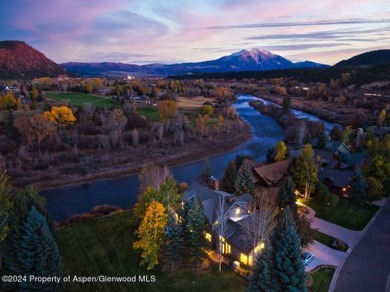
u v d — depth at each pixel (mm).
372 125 108688
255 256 31125
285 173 56656
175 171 78812
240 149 96812
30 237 27609
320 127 100875
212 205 42219
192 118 128625
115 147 91000
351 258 36844
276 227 27047
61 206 58562
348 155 70500
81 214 50438
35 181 68688
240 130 114312
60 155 79688
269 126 126125
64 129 99688
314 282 32344
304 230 35594
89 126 101938
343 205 51031
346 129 86125
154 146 94000
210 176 61500
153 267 35062
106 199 61594
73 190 66500
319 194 51469
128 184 69812
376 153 62844
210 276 33812
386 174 53625
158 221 34188
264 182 54938
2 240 29359
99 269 35188
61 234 42906
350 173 56438
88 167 76562
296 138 94500
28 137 85250
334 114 136375
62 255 37906
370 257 37000
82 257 37531
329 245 39594
